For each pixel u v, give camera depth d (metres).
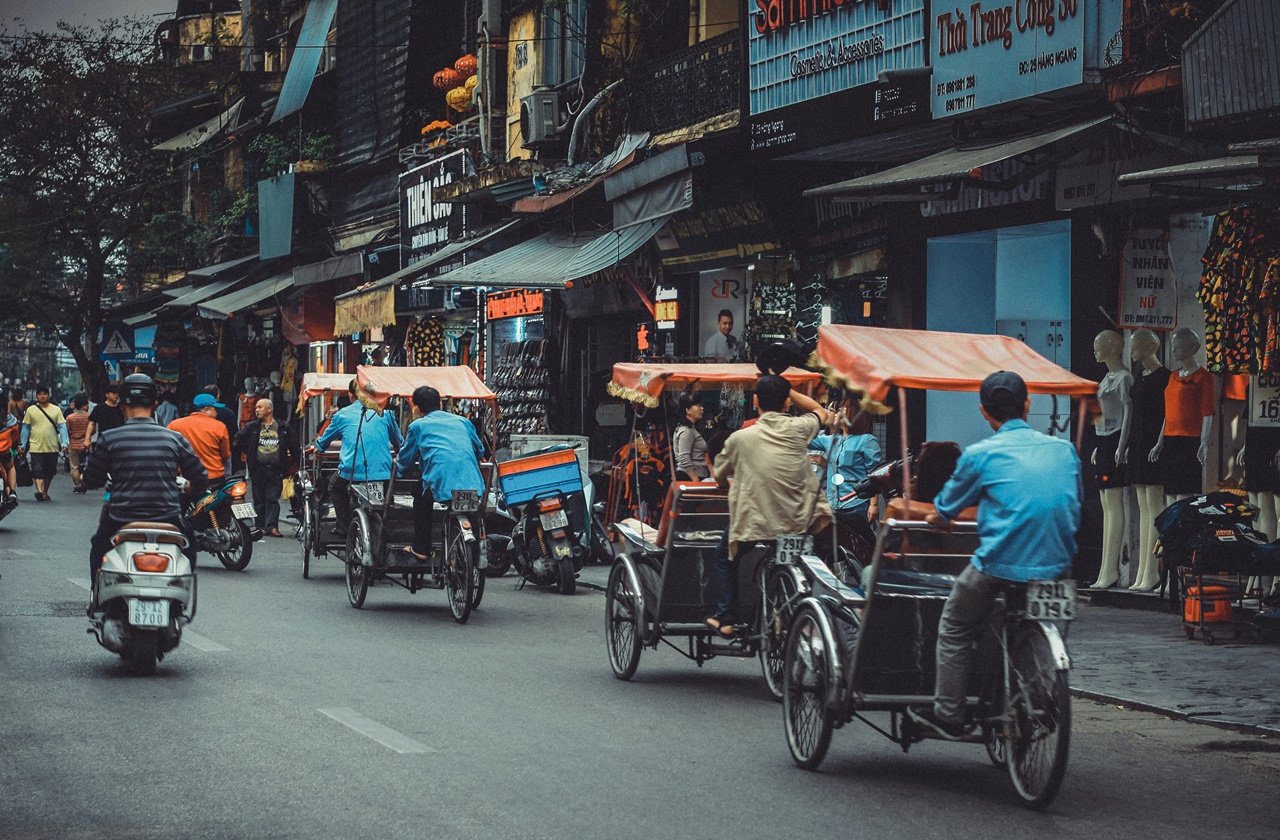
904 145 16.42
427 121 30.92
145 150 47.81
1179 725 8.77
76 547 18.75
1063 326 15.41
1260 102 10.94
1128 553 13.86
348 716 8.47
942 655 7.02
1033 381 7.39
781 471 8.98
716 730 8.38
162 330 47.91
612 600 10.29
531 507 15.34
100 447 10.03
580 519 15.62
